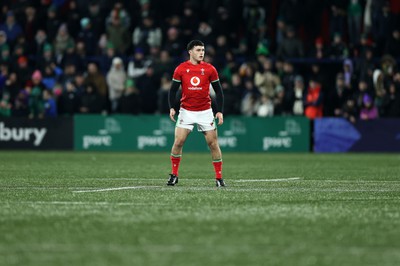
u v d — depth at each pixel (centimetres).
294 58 9650
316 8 9844
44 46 9769
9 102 9556
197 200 3869
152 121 9331
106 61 9800
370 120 9250
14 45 10019
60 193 4222
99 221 3153
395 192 4391
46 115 9500
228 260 2408
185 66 4594
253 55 9819
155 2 10088
